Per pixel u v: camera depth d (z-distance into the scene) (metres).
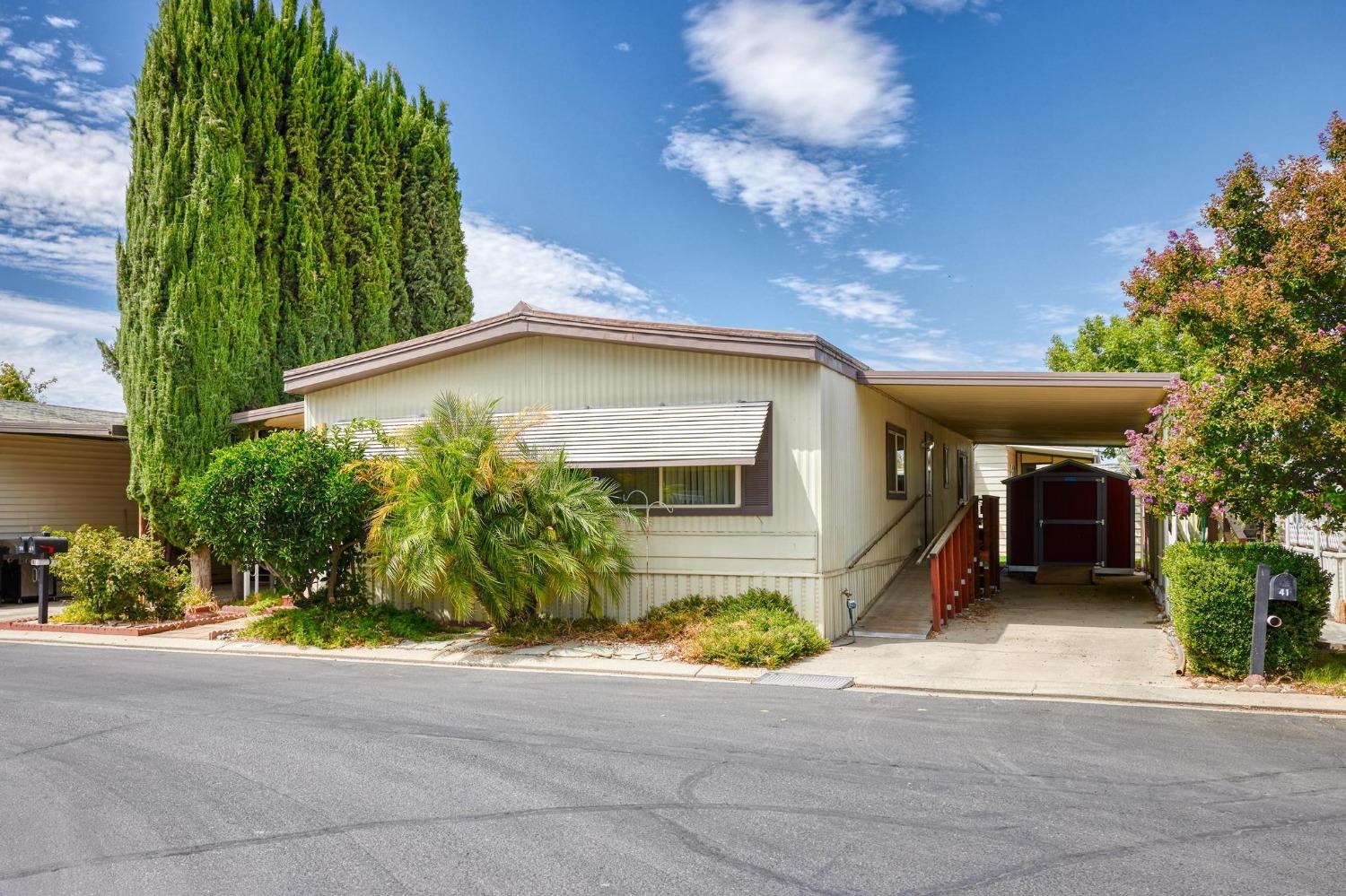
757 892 4.40
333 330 19.50
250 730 7.57
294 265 18.84
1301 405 8.05
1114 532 19.34
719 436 11.66
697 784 6.05
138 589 13.92
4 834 5.25
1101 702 8.52
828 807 5.58
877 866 4.70
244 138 17.97
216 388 16.70
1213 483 8.91
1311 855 4.79
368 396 14.52
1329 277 8.56
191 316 16.41
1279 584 8.73
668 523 12.40
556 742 7.14
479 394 13.70
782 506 11.88
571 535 11.56
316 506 12.08
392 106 22.59
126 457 21.30
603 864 4.75
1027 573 20.81
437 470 11.54
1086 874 4.57
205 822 5.41
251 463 12.18
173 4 17.06
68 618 14.06
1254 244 9.33
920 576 16.03
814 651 10.91
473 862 4.79
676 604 12.19
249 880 4.58
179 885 4.52
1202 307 8.88
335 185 20.08
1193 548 9.81
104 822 5.43
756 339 11.73
